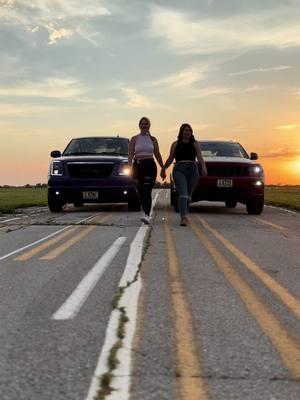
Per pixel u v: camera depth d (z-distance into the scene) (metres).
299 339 2.78
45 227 8.80
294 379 2.21
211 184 11.95
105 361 2.41
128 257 5.51
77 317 3.19
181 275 4.53
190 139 9.19
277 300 3.66
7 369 2.32
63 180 12.68
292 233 8.12
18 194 26.45
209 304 3.52
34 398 2.01
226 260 5.38
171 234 7.74
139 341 2.71
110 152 13.61
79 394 2.04
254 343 2.70
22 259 5.45
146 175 9.33
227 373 2.27
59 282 4.25
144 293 3.83
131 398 2.00
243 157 13.01
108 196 12.68
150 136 9.45
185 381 2.17
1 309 3.41
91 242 6.77
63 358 2.45
